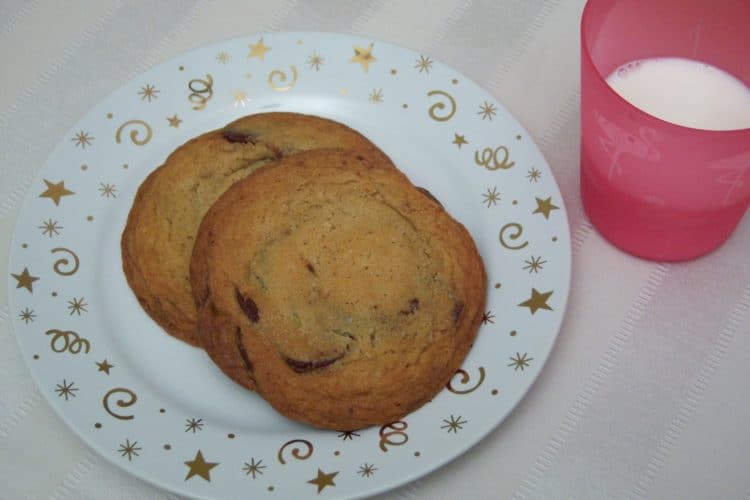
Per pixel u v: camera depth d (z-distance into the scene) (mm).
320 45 502
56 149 479
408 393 415
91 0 546
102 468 427
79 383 426
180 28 538
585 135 440
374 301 419
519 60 522
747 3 421
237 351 418
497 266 449
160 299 443
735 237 470
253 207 430
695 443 428
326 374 413
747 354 446
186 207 453
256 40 504
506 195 464
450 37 531
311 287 419
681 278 463
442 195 474
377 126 492
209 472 405
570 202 481
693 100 440
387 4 543
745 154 400
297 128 470
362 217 432
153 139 490
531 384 417
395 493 420
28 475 426
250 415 425
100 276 456
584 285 462
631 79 446
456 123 484
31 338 434
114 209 473
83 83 523
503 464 425
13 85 521
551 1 539
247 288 420
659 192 426
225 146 462
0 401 442
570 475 423
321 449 411
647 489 420
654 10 431
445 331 423
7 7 543
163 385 433
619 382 441
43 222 464
